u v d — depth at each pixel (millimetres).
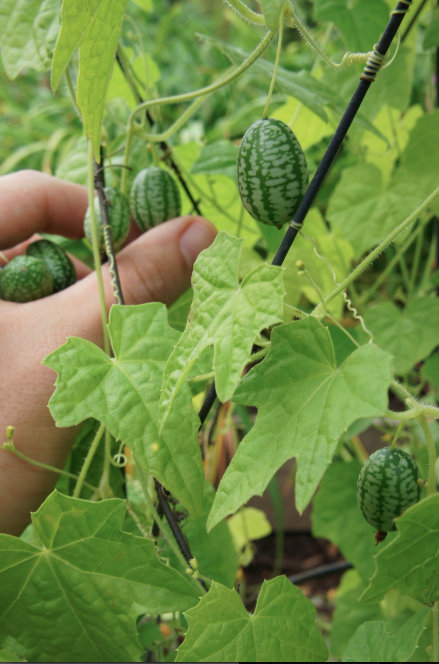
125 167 321
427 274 498
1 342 288
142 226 335
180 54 1008
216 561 379
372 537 471
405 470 233
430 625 289
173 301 318
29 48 323
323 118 320
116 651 268
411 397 234
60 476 320
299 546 729
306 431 220
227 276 231
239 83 714
